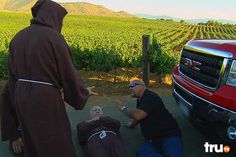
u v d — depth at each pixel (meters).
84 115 6.47
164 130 4.55
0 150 4.85
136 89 4.71
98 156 4.16
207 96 4.21
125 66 11.66
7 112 4.07
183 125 6.04
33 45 2.80
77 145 5.09
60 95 2.94
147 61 8.20
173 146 4.42
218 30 89.62
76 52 11.76
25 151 2.98
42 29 2.85
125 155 4.28
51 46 2.79
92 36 34.06
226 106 3.86
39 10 2.94
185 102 4.91
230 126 3.83
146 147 4.59
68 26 63.22
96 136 4.45
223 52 4.13
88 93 3.08
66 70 2.85
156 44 10.52
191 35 58.56
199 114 4.40
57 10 2.96
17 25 57.75
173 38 42.22
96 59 10.84
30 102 2.79
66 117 3.00
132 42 24.88
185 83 4.96
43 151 2.85
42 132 2.82
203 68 4.54
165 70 10.02
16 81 2.95
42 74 2.81
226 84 4.03
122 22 86.31
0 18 78.69
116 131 4.75
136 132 5.63
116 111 6.75
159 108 4.62
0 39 24.42
